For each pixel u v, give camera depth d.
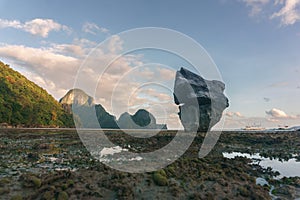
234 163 15.70
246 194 9.90
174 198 9.09
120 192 9.14
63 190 8.94
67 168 12.71
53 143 24.55
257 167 15.48
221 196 9.59
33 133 37.44
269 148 25.81
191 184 10.40
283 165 16.97
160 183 10.06
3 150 18.70
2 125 58.00
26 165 13.25
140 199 8.85
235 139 31.52
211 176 11.51
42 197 8.28
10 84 77.44
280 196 10.41
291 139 32.34
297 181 12.24
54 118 74.06
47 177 10.19
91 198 8.70
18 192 8.72
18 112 65.31
